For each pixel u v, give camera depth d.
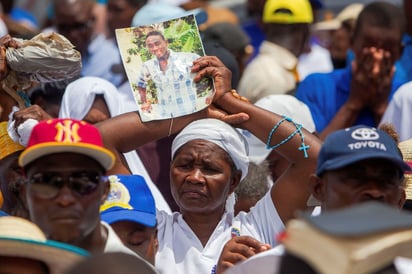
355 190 5.67
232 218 6.85
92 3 10.83
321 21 13.02
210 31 9.67
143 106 6.84
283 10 9.70
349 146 5.68
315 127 8.86
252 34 11.50
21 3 13.52
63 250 4.91
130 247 6.33
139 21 9.77
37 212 5.42
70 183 5.41
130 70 6.86
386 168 5.66
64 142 5.35
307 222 4.01
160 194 7.81
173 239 6.74
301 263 4.16
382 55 8.80
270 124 6.84
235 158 6.75
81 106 8.08
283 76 9.59
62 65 6.67
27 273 4.92
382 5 8.91
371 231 3.92
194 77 6.86
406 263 4.90
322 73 9.17
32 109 6.55
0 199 6.86
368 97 8.88
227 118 6.82
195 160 6.66
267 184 7.52
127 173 6.91
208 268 6.62
